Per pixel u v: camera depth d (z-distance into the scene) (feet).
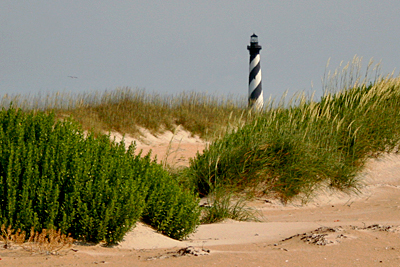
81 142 41.83
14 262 27.30
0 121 41.65
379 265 27.45
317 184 67.77
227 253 30.58
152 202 39.52
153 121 131.34
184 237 39.83
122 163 39.50
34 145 37.96
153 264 27.04
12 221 32.81
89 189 34.04
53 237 31.86
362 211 57.31
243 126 73.31
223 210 53.21
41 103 120.37
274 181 64.90
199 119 139.23
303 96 79.15
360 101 85.56
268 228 43.62
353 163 74.84
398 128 86.58
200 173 63.72
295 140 67.56
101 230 33.09
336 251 30.91
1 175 34.86
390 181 74.74
